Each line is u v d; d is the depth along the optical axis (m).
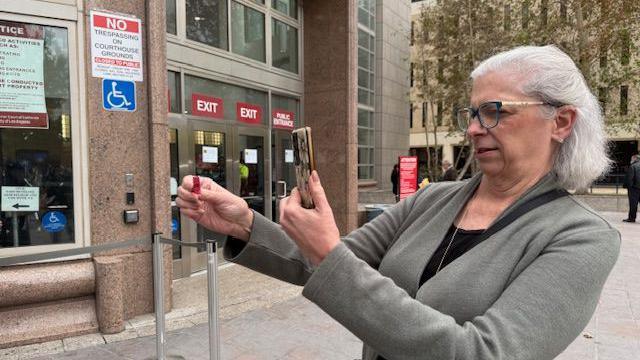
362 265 0.88
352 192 8.39
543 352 0.85
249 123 7.41
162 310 3.24
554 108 1.05
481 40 15.06
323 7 8.38
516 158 1.07
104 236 4.24
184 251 6.06
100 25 4.17
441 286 1.04
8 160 3.95
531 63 1.05
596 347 3.77
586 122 1.08
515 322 0.86
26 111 4.00
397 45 23.30
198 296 5.14
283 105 8.28
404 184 9.30
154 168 4.43
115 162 4.28
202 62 6.41
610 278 6.00
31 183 4.04
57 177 4.12
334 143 8.40
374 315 0.83
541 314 0.86
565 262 0.91
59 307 4.02
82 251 3.20
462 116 1.21
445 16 16.44
